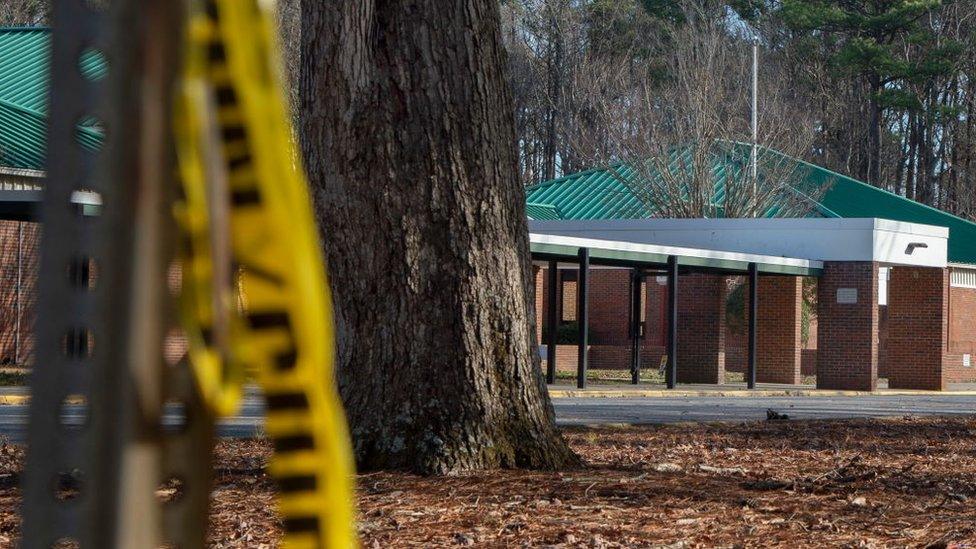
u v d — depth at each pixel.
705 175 44.78
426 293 9.31
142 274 0.95
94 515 0.96
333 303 9.48
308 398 0.99
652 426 16.20
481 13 9.32
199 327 0.98
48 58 1.00
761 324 37.62
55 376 1.02
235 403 0.99
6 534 6.47
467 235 9.33
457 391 9.29
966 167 70.69
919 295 36.88
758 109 51.19
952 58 67.62
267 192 0.98
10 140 29.64
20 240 29.70
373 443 9.30
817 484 9.36
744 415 21.09
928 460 12.29
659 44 62.84
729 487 8.90
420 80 9.20
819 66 67.19
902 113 74.06
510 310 9.51
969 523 7.57
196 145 0.96
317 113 9.42
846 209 45.78
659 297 46.47
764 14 69.69
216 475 9.40
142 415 0.96
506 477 8.94
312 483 0.99
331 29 9.30
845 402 27.84
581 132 55.34
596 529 6.97
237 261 0.99
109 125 0.96
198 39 0.97
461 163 9.30
